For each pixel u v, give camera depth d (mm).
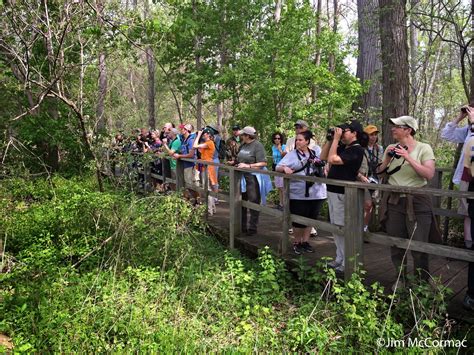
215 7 13508
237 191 6059
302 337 3580
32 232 6168
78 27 6762
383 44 7512
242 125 12703
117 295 4258
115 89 12414
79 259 5316
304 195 5098
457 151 5969
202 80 13898
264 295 4453
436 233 3893
